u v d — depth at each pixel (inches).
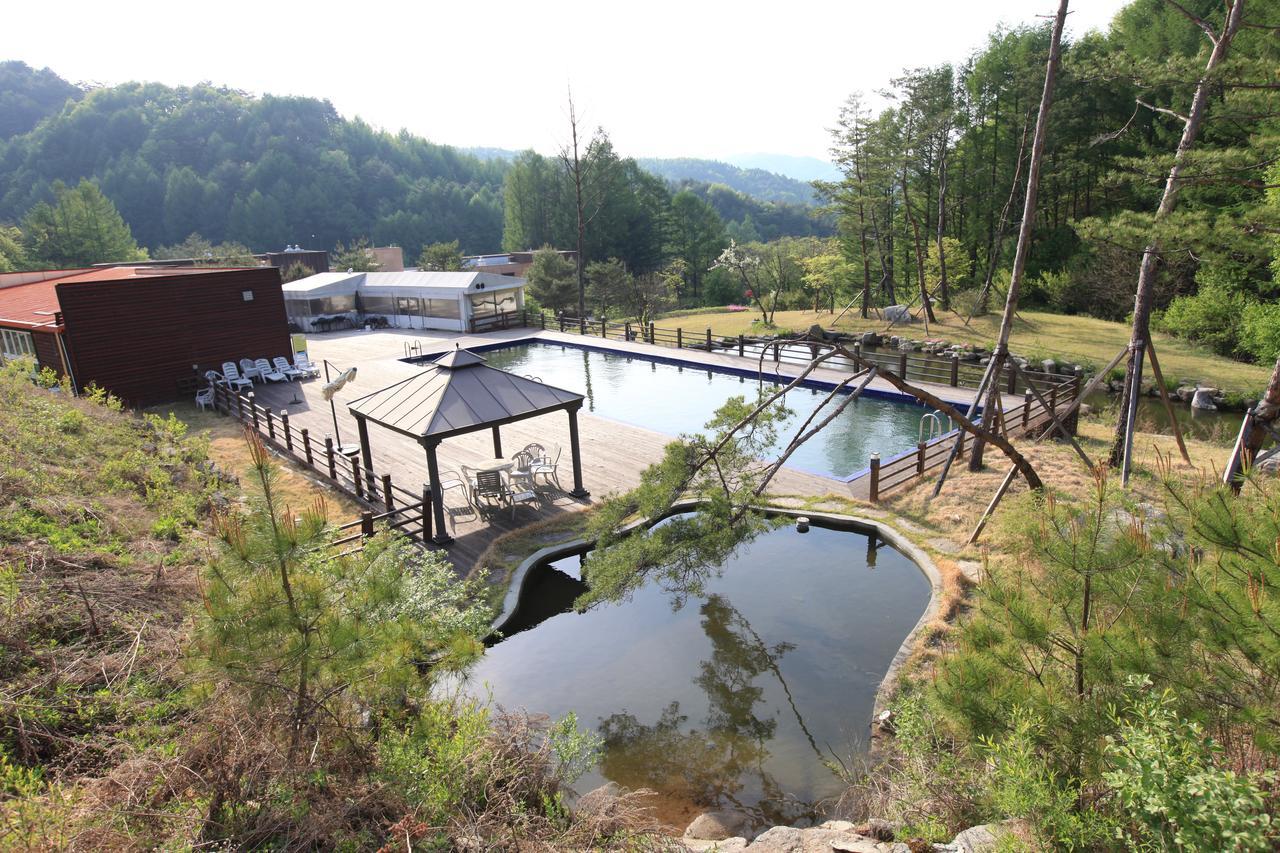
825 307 1702.8
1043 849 145.3
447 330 1221.1
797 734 278.5
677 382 874.1
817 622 354.6
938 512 433.4
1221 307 820.0
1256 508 156.2
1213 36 423.5
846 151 1113.4
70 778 184.2
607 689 313.1
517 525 449.4
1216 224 351.9
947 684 178.9
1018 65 1252.5
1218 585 146.2
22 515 303.1
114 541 310.7
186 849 156.4
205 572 171.0
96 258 2229.3
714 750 272.8
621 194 2623.0
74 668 217.5
